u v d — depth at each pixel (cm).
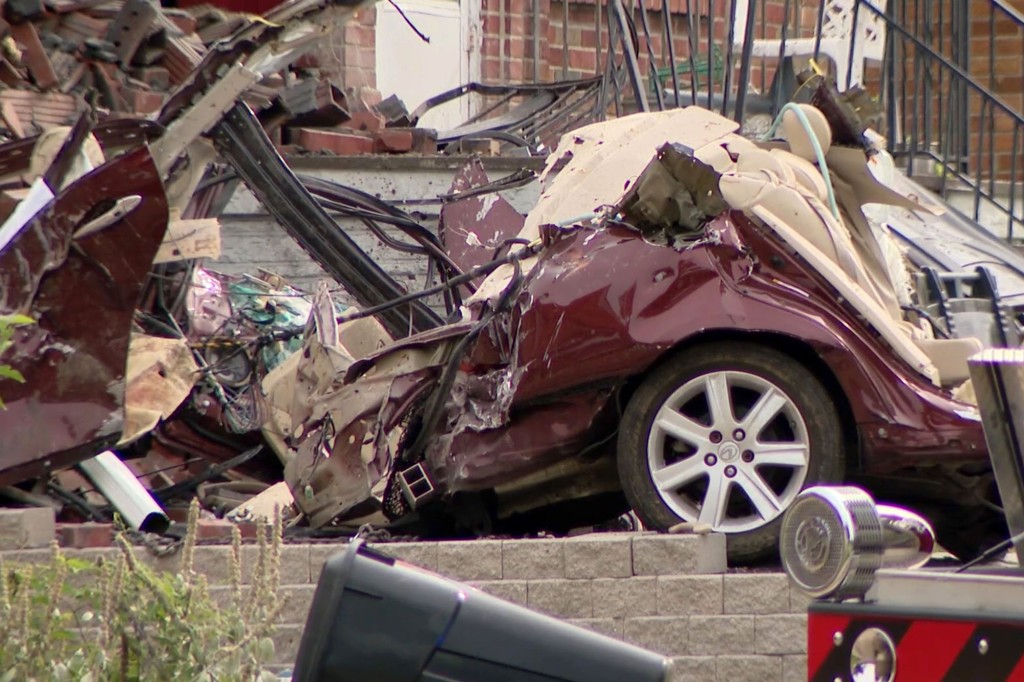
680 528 2806
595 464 3116
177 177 3966
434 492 3130
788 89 5288
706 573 2720
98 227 2934
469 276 3500
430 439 3133
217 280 4450
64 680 1734
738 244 2936
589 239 3014
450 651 1436
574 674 1441
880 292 3198
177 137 3788
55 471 2955
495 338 3080
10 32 4656
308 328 3378
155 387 3203
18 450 2909
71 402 2936
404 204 5062
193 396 3875
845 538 1566
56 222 2925
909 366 2938
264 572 1850
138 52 5000
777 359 2919
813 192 3169
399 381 3148
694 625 2677
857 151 3303
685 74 6209
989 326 4141
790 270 2952
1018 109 6197
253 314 4322
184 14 5369
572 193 3309
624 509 3388
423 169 5097
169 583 1831
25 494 3041
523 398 2997
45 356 2927
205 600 1838
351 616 1437
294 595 2664
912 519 1594
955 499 3089
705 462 2927
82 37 4934
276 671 2639
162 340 3272
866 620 1570
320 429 3238
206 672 1762
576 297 2973
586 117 5681
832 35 5384
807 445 2897
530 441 3017
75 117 4662
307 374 3334
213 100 3778
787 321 2895
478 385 3088
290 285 4766
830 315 2927
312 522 3241
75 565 1859
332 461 3206
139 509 3069
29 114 4581
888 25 5325
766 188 2983
